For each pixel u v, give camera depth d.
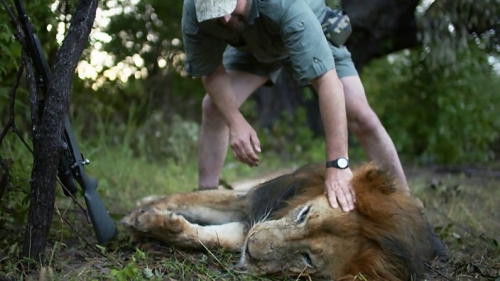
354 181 3.06
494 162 9.11
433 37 6.42
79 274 2.72
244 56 4.06
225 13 3.01
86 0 2.70
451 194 5.54
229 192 3.83
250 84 4.08
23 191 3.18
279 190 3.52
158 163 6.88
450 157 9.02
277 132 9.09
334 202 2.96
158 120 7.61
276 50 3.56
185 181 6.00
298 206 3.01
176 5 6.18
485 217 4.82
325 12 3.78
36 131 2.66
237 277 2.92
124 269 2.71
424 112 9.25
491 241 3.73
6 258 2.81
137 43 6.01
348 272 2.87
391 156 3.80
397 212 3.03
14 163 3.43
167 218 3.21
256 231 2.94
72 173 3.17
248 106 9.11
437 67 7.67
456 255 3.65
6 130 2.87
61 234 3.29
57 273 2.74
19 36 2.82
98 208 3.24
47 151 2.64
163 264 2.97
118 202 4.93
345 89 3.80
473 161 9.20
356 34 7.05
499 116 9.46
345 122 3.13
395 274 2.90
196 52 3.52
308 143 9.09
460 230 4.41
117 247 3.23
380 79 9.84
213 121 4.19
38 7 3.46
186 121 7.92
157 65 6.91
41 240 2.74
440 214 4.51
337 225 2.90
